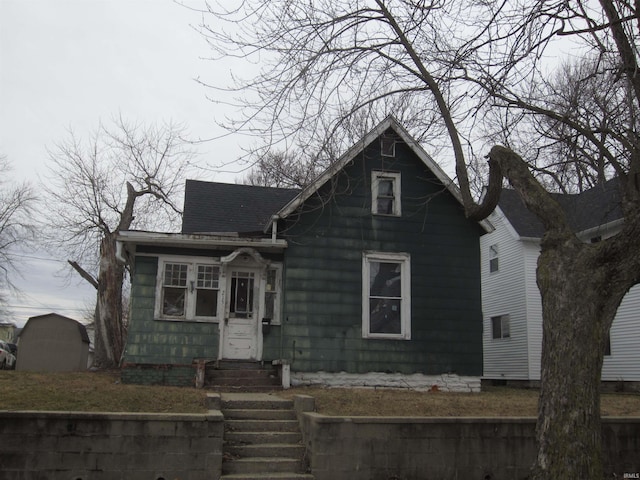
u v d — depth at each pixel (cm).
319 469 824
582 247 678
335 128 913
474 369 1514
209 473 805
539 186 750
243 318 1493
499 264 2523
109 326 2020
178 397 1025
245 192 1841
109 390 1059
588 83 1148
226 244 1470
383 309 1514
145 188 2500
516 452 886
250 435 930
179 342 1446
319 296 1471
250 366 1448
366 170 1553
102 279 2070
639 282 678
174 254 1491
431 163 1555
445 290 1540
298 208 1489
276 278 1536
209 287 1497
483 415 997
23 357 2448
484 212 898
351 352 1460
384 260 1529
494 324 2542
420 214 1565
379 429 852
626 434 950
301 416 956
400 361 1480
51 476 766
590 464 610
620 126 1000
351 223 1522
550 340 659
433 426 868
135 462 788
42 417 776
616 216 1905
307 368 1432
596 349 641
